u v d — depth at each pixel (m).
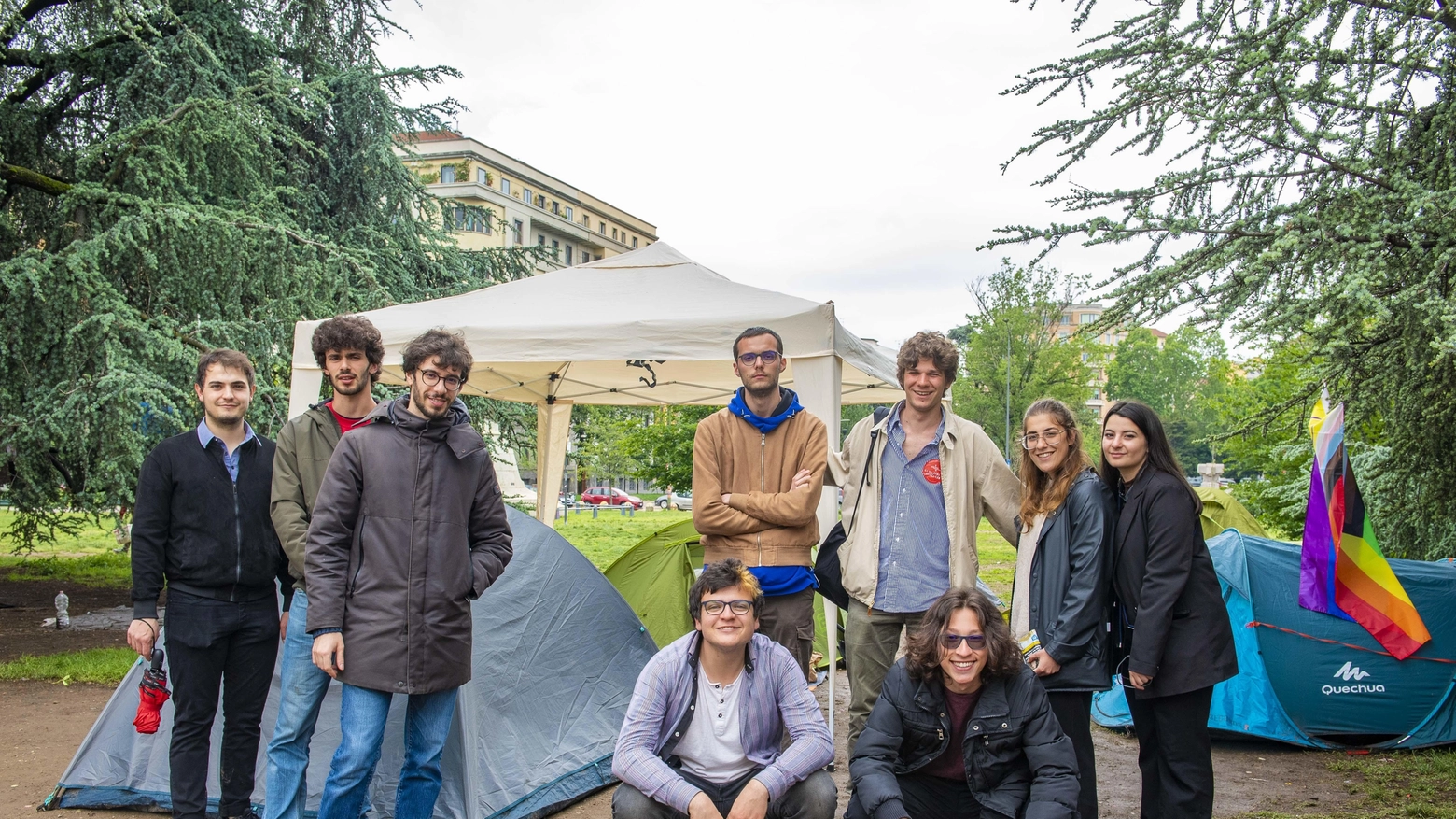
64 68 11.50
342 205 14.37
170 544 3.74
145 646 3.64
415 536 3.39
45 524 12.40
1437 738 5.33
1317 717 5.40
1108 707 6.12
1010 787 3.24
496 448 14.41
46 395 9.36
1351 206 4.05
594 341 6.27
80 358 9.55
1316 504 5.25
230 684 3.84
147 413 9.16
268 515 3.86
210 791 4.25
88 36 11.18
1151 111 4.48
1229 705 5.47
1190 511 3.50
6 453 9.55
